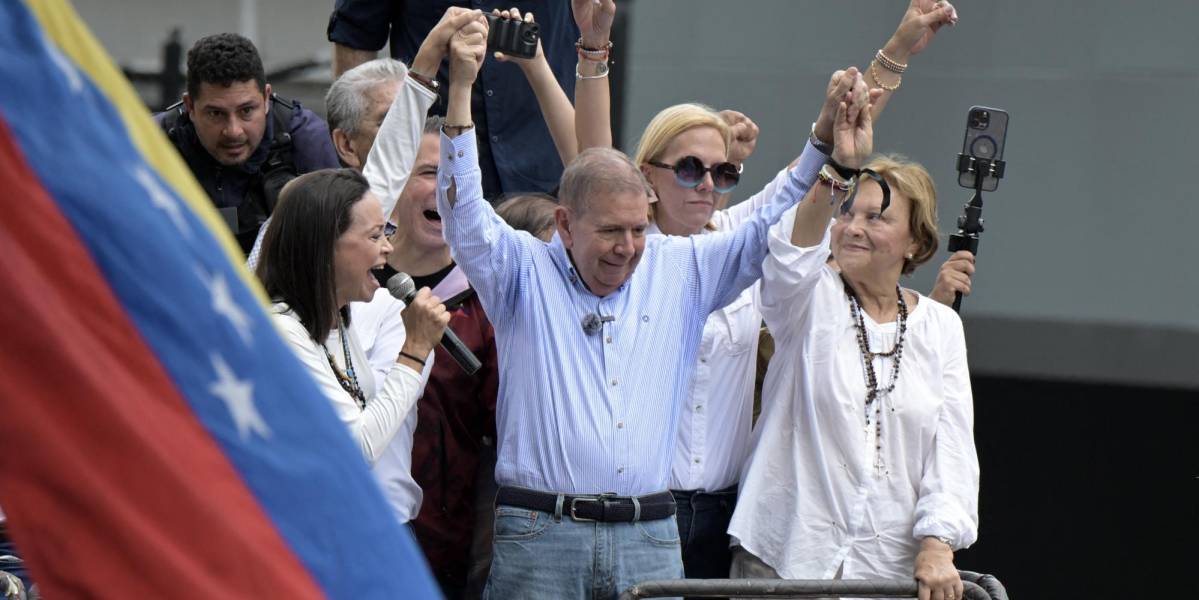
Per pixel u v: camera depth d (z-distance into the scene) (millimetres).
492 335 17125
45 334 6207
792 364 17172
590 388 15219
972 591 16031
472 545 17109
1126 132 27016
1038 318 27547
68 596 6188
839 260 17422
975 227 18891
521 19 17609
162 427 6441
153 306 6512
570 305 15414
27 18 6453
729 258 15977
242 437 6645
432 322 14656
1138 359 27266
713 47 26969
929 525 16406
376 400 14391
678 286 15805
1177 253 27000
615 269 15172
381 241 14516
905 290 17703
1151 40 26812
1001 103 27203
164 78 29312
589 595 14953
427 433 16969
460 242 15273
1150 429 27328
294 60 29641
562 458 15070
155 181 6699
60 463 6184
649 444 15273
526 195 18266
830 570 16734
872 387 17000
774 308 16844
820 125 15727
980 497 27766
